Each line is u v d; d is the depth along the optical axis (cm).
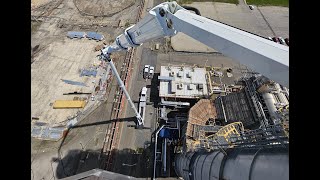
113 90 6256
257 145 1446
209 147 2772
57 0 8756
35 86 6300
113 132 5519
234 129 4225
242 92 5488
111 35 7594
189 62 6862
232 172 1503
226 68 6706
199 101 5550
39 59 6919
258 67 1686
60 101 5975
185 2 8625
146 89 6147
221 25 1969
